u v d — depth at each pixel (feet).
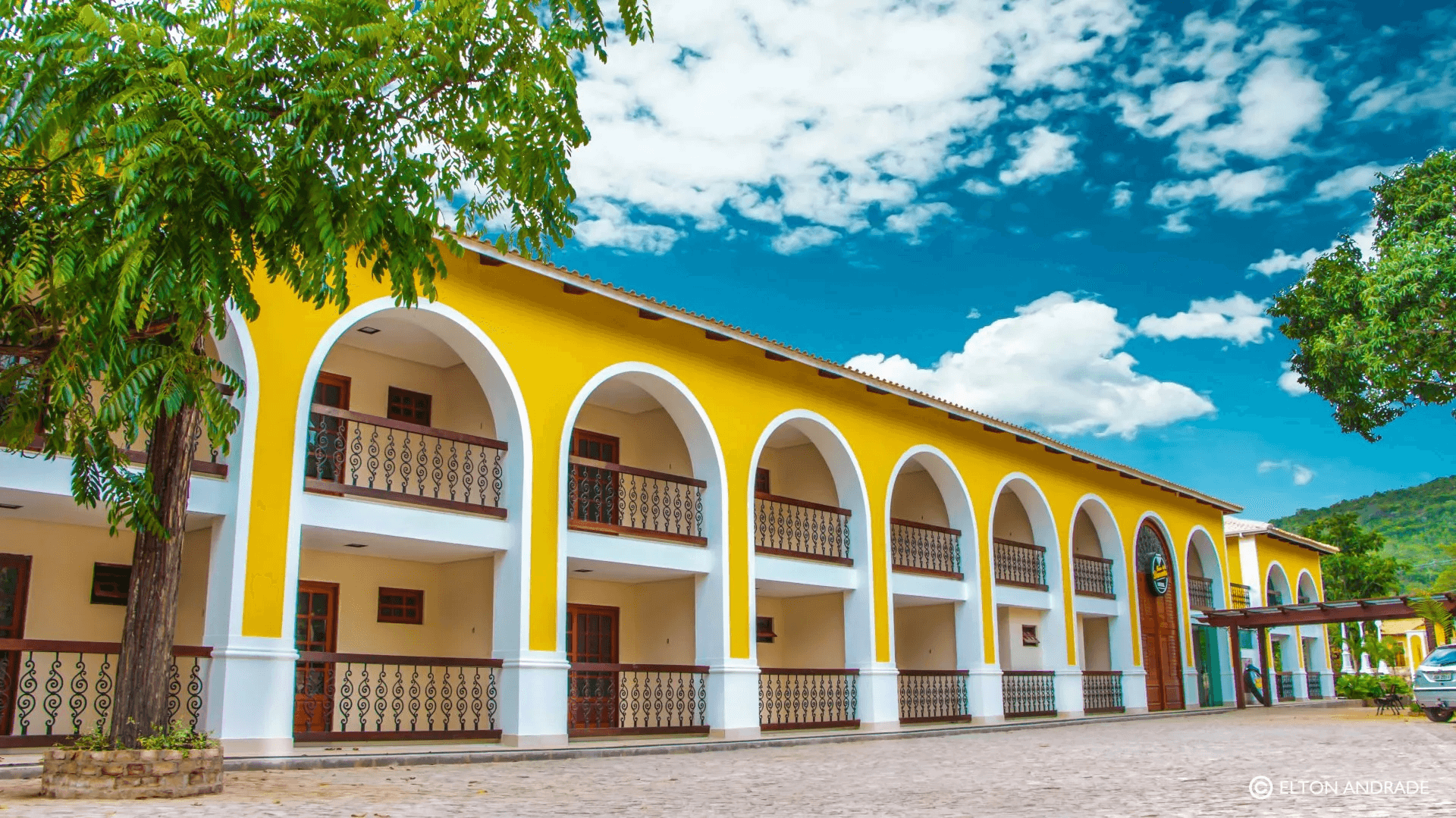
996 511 77.00
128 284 18.13
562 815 21.33
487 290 41.86
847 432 57.77
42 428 23.86
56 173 21.38
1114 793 25.34
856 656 55.67
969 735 54.49
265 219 19.24
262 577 34.04
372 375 46.24
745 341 51.37
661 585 53.26
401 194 20.97
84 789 22.88
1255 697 102.94
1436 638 79.51
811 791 26.50
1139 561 84.07
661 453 55.77
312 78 20.85
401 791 25.86
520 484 41.42
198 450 35.86
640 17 23.57
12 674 33.37
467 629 44.68
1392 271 63.46
